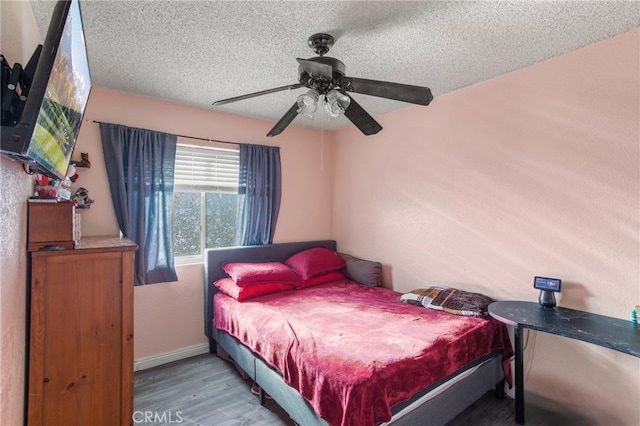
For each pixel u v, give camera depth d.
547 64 2.18
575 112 2.06
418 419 1.65
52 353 1.47
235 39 1.89
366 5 1.58
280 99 2.91
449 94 2.79
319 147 4.01
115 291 1.62
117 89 2.68
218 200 3.35
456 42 1.94
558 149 2.14
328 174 4.10
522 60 2.19
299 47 1.99
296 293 2.99
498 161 2.46
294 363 1.78
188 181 3.14
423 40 1.91
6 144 0.88
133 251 1.67
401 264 3.24
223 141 3.27
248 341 2.31
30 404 1.42
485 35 1.86
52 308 1.48
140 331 2.81
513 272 2.38
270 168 3.55
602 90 1.94
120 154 2.67
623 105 1.87
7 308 1.10
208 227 3.29
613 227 1.92
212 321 3.06
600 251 1.97
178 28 1.78
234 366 2.84
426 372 1.68
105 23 1.72
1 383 1.03
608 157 1.93
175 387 2.49
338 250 4.03
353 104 1.98
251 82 2.53
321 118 3.52
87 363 1.55
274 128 2.24
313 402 1.59
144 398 2.34
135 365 2.78
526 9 1.62
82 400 1.54
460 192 2.72
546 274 2.21
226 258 3.19
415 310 2.48
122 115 2.74
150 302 2.86
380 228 3.47
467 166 2.67
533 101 2.25
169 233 2.92
